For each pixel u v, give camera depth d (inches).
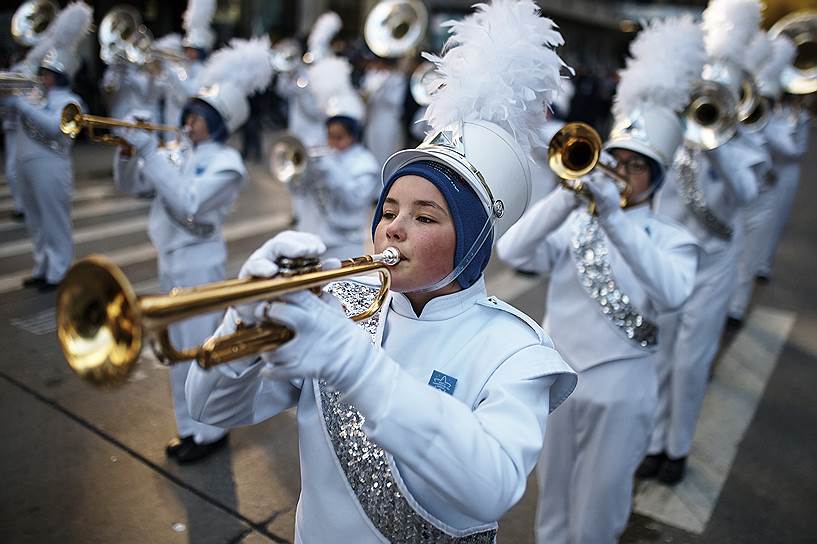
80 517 116.1
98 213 295.7
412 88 398.0
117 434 141.8
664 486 143.3
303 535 57.9
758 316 252.1
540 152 96.7
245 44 148.0
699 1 1219.9
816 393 192.1
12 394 152.8
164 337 38.5
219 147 139.9
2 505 117.0
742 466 152.7
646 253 93.3
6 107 201.2
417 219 52.8
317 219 180.7
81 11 209.0
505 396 49.5
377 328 58.9
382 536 52.9
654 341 101.8
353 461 53.6
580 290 104.8
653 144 104.0
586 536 103.6
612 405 100.3
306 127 399.2
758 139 191.5
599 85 550.3
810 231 395.5
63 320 37.4
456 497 43.5
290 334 42.7
